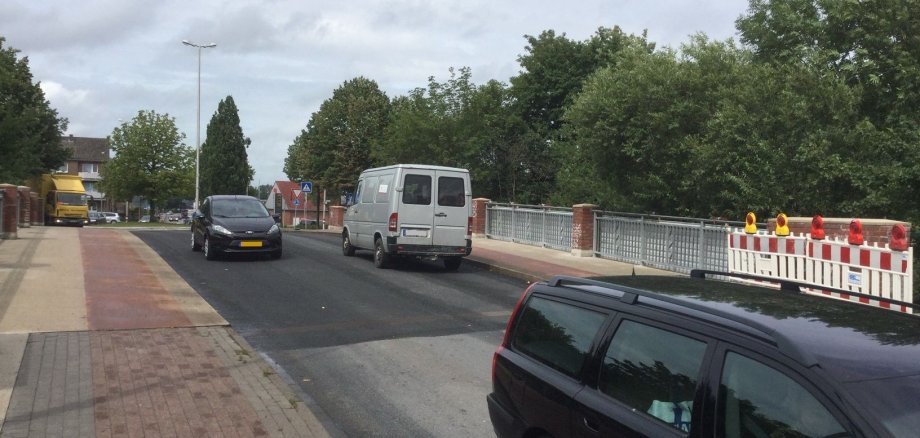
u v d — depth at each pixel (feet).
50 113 149.89
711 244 44.11
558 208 64.34
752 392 8.91
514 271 48.16
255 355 23.66
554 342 12.71
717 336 9.64
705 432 9.23
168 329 26.96
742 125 45.01
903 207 40.09
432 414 18.90
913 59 41.98
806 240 29.35
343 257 56.34
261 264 49.90
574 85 102.73
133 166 176.14
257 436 16.22
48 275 38.19
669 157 52.01
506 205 75.56
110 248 55.72
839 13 44.50
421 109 92.38
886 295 25.08
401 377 22.34
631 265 52.49
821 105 42.32
